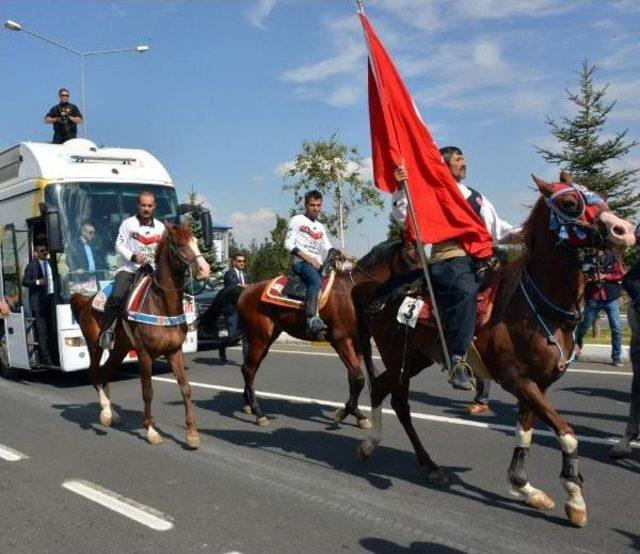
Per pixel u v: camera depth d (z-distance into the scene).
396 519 5.04
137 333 7.48
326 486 5.85
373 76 5.61
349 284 8.00
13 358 12.32
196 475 6.26
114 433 8.02
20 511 5.37
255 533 4.83
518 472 5.19
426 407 8.88
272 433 7.88
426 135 5.43
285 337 17.72
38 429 8.27
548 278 4.77
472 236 5.32
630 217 19.62
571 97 20.14
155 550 4.57
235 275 14.41
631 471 6.02
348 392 10.27
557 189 4.67
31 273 11.27
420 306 5.59
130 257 7.99
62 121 16.53
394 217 5.68
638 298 6.21
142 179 11.88
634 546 4.47
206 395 10.39
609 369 11.28
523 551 4.42
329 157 24.77
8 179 12.44
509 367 4.96
